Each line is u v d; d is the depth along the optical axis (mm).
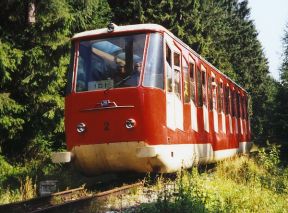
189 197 7688
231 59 58125
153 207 7430
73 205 8195
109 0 31703
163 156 10188
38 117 15812
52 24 14836
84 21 17578
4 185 11602
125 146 10031
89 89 10469
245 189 9156
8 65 13727
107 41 10641
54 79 15125
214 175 11648
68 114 10602
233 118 18844
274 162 13203
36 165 15070
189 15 35062
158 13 32594
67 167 14906
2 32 14586
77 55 10797
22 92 15273
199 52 36562
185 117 11711
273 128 21875
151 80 10203
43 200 9289
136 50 10398
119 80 10297
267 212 8102
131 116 10055
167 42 10781
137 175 12352
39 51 14641
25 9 14641
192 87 12594
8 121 14242
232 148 18094
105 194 9102
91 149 10258
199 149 12820
